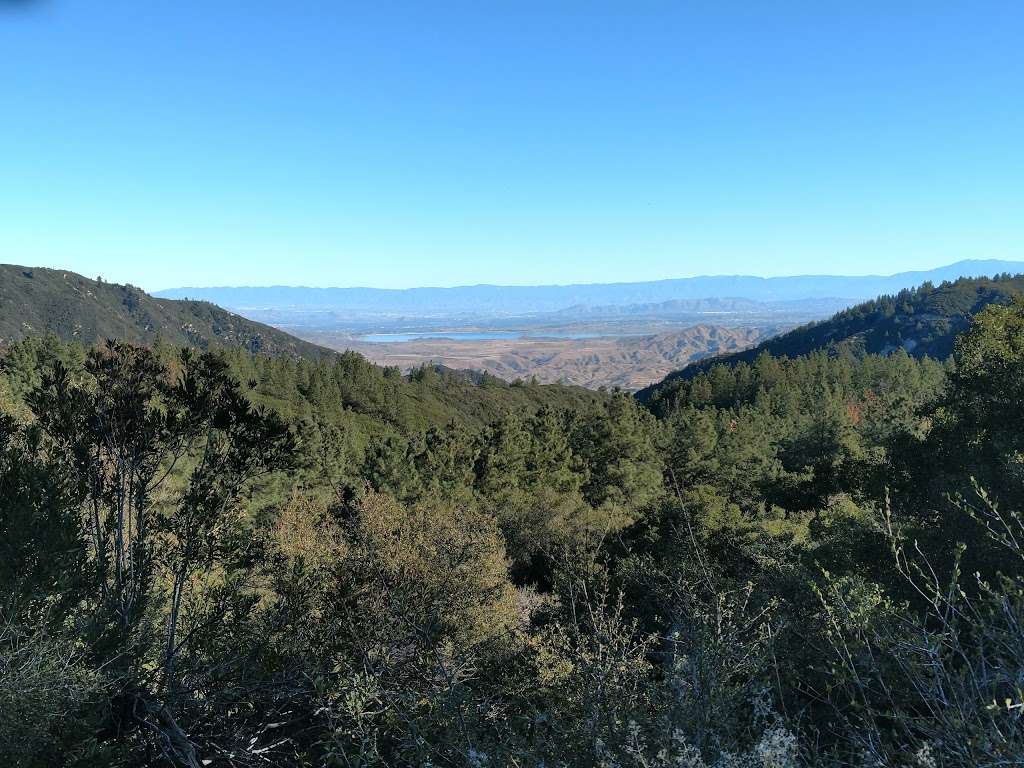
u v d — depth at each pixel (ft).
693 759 8.72
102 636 16.74
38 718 12.86
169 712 17.58
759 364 336.29
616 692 12.17
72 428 20.56
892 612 9.37
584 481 136.36
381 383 321.93
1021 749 6.54
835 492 86.07
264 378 274.57
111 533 21.12
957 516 30.09
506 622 32.53
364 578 22.63
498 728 12.19
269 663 19.35
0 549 15.80
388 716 13.37
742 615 13.64
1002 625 9.01
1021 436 39.58
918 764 7.22
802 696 13.37
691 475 136.87
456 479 112.88
